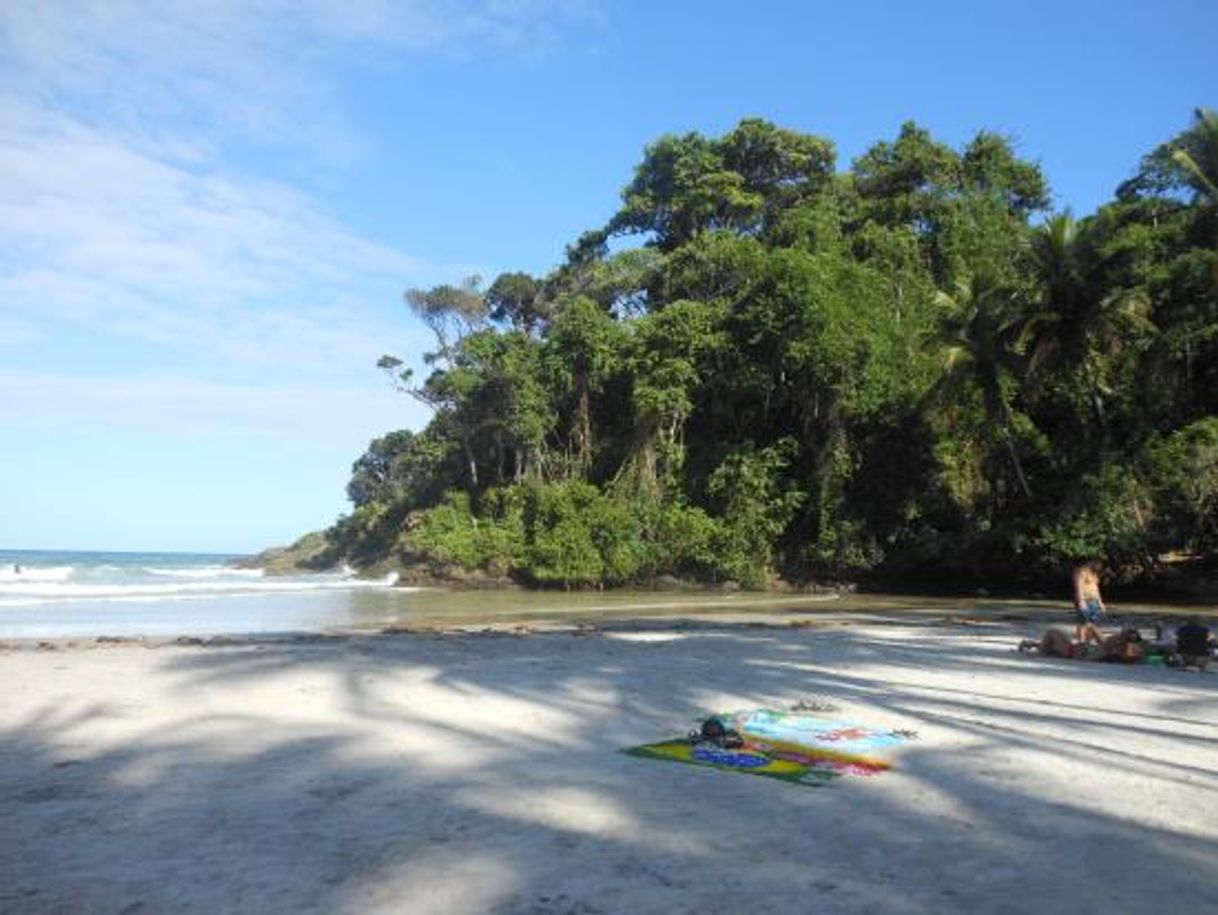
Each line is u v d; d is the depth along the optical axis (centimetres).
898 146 5116
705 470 4531
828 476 4206
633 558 4306
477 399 5091
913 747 800
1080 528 3619
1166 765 744
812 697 1059
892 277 4456
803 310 4106
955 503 4053
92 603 3259
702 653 1500
